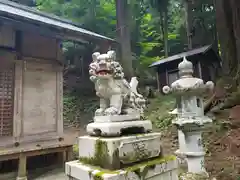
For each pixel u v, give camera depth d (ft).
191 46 40.88
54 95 17.85
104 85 7.34
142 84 41.63
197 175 8.66
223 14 26.58
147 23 51.60
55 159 18.56
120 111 7.29
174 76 36.06
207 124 8.95
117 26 36.40
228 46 25.62
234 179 9.96
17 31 16.12
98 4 45.70
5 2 19.06
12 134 14.96
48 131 17.01
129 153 6.47
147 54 50.03
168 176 7.27
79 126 29.78
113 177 5.61
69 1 46.60
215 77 32.63
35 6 46.21
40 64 17.10
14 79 15.47
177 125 9.02
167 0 41.24
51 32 16.19
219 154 13.53
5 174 15.69
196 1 39.34
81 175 6.43
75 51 43.39
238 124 16.15
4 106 14.92
